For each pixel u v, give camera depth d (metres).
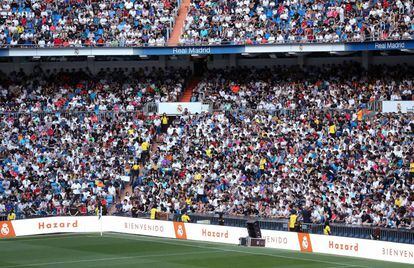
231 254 48.50
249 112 68.81
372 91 68.25
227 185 61.50
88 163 66.12
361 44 68.12
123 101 73.19
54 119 71.06
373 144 61.09
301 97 69.69
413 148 59.19
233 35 72.56
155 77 75.50
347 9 71.31
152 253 49.03
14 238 58.00
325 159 60.78
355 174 58.41
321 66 73.75
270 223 55.81
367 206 53.97
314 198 56.19
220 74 74.69
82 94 74.25
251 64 76.81
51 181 64.62
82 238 57.88
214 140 66.12
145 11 76.06
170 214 60.38
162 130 69.94
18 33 74.25
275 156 62.66
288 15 72.62
